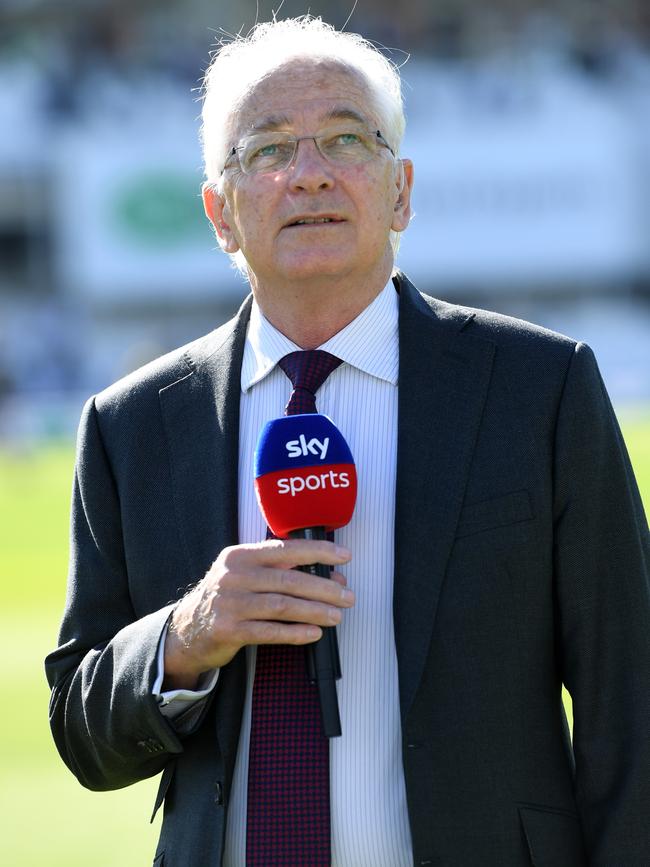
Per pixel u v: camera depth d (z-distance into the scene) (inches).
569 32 3809.1
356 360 287.1
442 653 263.7
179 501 287.6
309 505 263.0
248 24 3929.6
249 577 253.6
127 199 3531.0
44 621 1195.3
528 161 3585.1
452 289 3644.2
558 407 275.6
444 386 281.3
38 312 3617.1
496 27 3853.3
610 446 275.7
